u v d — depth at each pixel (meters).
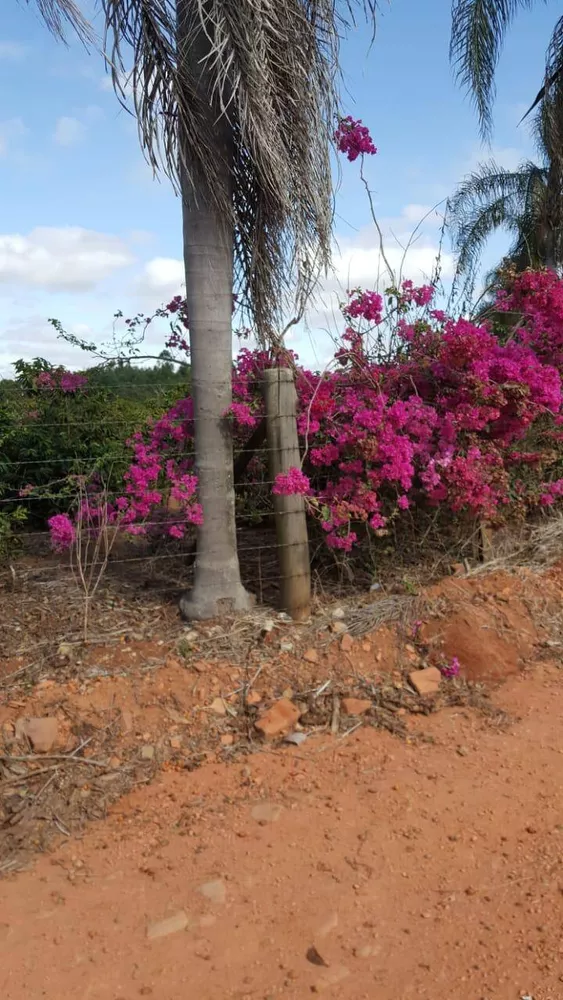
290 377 4.43
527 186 12.48
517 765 3.57
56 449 6.12
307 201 4.29
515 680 4.41
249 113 3.90
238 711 3.89
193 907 2.68
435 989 2.31
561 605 5.10
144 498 4.52
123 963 2.44
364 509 4.56
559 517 6.02
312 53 4.14
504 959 2.42
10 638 4.29
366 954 2.45
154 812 3.25
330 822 3.16
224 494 4.49
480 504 4.69
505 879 2.80
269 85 3.97
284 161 4.12
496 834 3.07
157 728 3.73
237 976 2.38
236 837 3.07
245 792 3.38
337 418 4.80
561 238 10.09
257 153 4.09
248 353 5.13
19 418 6.36
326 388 4.77
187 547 5.39
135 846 3.04
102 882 2.83
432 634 4.52
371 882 2.80
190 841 3.06
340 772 3.52
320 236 4.36
